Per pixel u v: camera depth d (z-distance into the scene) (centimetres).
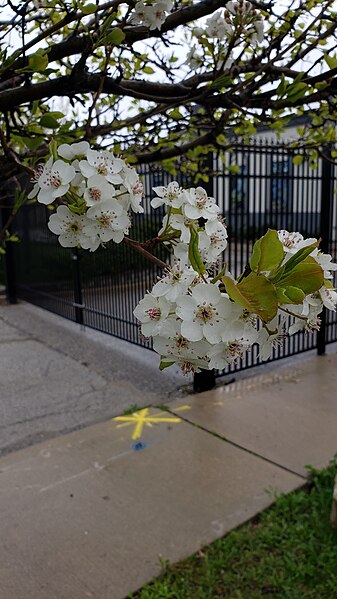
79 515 268
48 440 358
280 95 162
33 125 167
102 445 344
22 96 139
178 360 80
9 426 394
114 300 590
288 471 304
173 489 289
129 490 290
